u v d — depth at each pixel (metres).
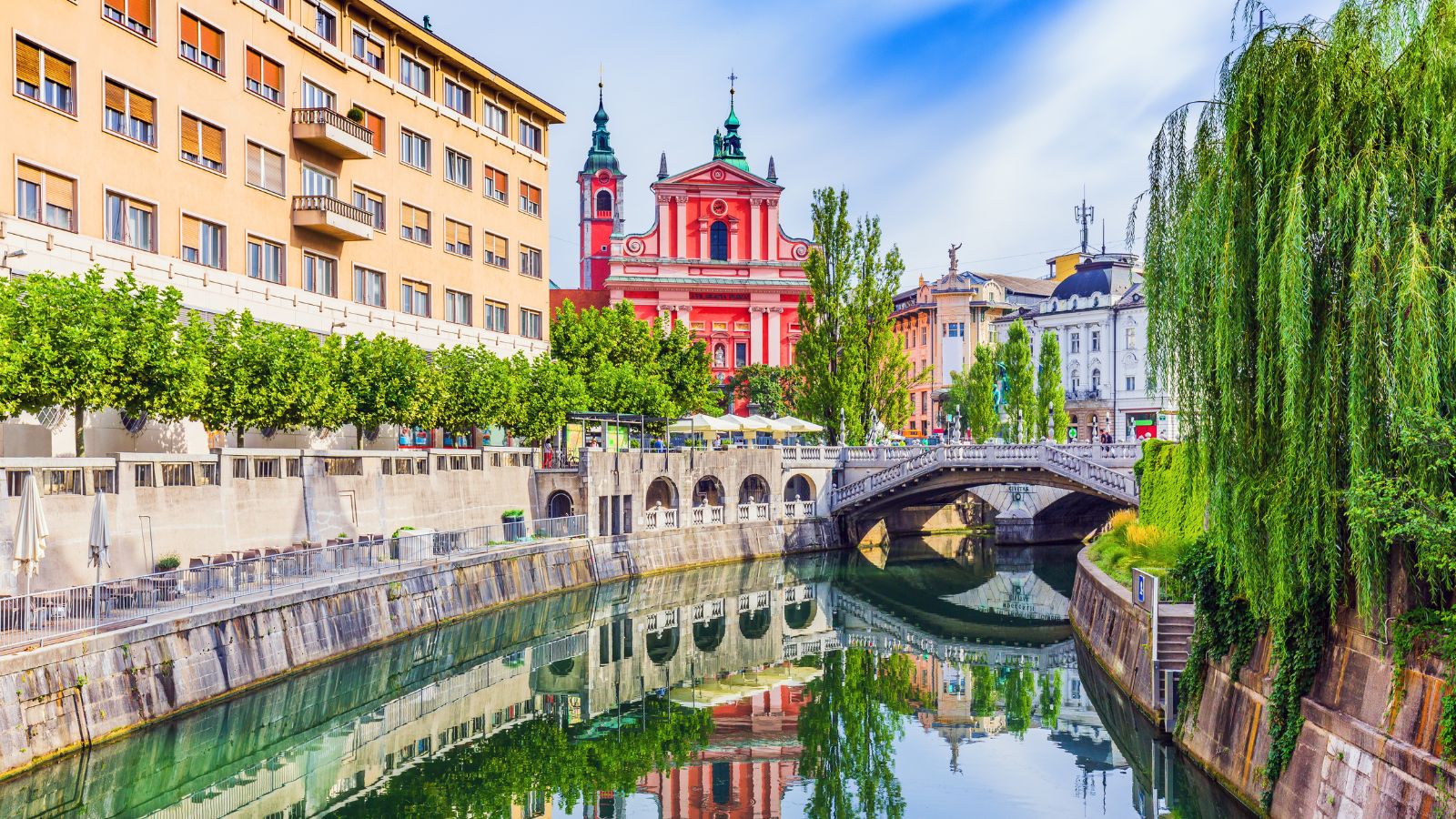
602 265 141.62
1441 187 15.71
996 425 84.00
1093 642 35.56
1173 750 25.02
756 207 97.69
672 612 49.59
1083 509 77.25
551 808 24.88
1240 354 18.36
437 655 38.28
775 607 52.16
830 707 34.38
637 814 24.69
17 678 21.38
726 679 38.12
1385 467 16.19
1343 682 18.09
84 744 22.77
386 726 30.48
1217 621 23.16
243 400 34.56
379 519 42.31
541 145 64.75
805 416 73.88
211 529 33.25
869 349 72.88
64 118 34.56
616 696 35.34
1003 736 30.73
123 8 37.06
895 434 95.38
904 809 24.64
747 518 65.88
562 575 49.38
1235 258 18.17
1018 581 59.69
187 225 40.00
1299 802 18.38
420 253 53.94
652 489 65.06
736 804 25.42
